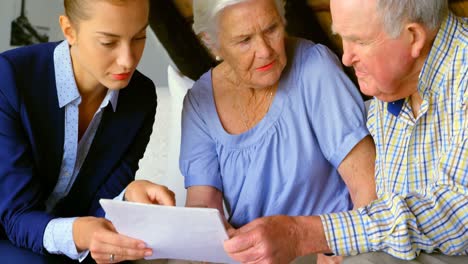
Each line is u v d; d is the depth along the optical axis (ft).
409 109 5.37
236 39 5.89
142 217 5.16
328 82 6.24
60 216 6.57
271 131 6.27
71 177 6.43
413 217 4.92
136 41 5.74
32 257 6.09
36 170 6.31
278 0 5.89
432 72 5.08
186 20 9.57
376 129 5.68
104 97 6.40
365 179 6.05
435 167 5.20
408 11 4.84
